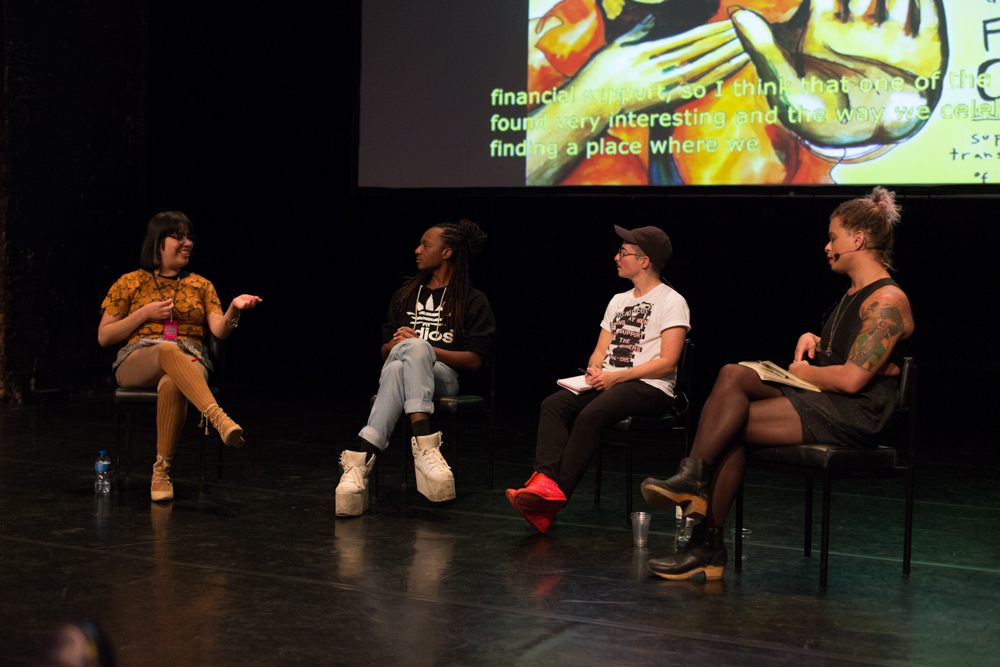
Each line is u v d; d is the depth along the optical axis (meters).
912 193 5.00
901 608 2.21
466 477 3.71
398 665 1.81
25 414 5.02
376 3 5.92
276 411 5.41
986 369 6.19
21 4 5.25
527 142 5.69
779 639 1.99
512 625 2.04
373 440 3.09
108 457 3.89
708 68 5.31
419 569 2.45
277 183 7.29
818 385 2.43
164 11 7.08
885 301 2.40
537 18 5.62
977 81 4.85
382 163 6.00
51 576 2.32
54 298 5.52
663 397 2.99
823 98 5.12
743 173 5.29
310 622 2.04
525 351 7.12
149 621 2.02
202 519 2.93
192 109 7.19
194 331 3.42
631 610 2.16
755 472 3.90
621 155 5.51
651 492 2.31
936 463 4.25
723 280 6.66
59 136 5.50
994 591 2.35
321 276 7.41
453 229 3.45
